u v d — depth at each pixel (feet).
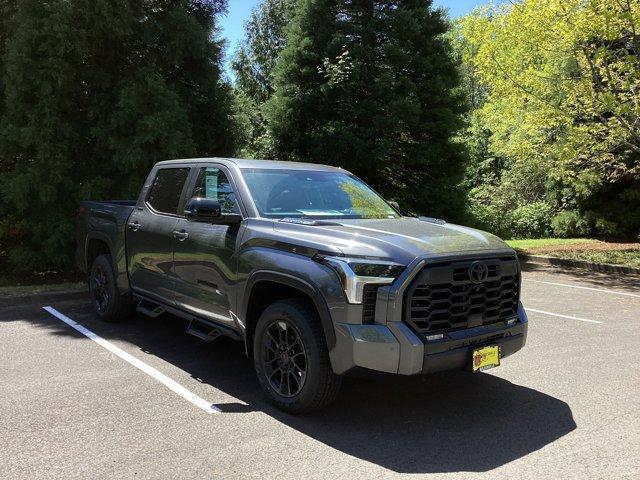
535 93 47.11
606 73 42.34
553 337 22.75
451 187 52.49
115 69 34.22
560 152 46.11
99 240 23.59
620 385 16.76
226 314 15.87
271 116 51.29
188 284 17.46
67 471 11.12
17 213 34.45
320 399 13.38
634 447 12.51
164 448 12.16
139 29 33.45
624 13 38.70
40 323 23.08
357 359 12.31
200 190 17.98
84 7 30.48
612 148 49.98
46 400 14.79
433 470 11.34
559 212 75.05
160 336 21.34
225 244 15.76
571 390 16.29
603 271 45.06
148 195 20.66
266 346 14.55
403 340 12.17
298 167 18.31
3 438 12.53
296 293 14.52
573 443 12.69
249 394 15.53
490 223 81.82
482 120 81.76
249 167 17.11
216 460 11.65
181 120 33.14
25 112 31.22
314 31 51.13
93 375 16.84
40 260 32.78
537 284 38.42
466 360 13.12
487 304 13.89
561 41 42.73
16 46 30.25
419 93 50.65
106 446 12.22
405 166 52.08
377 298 12.40
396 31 49.34
